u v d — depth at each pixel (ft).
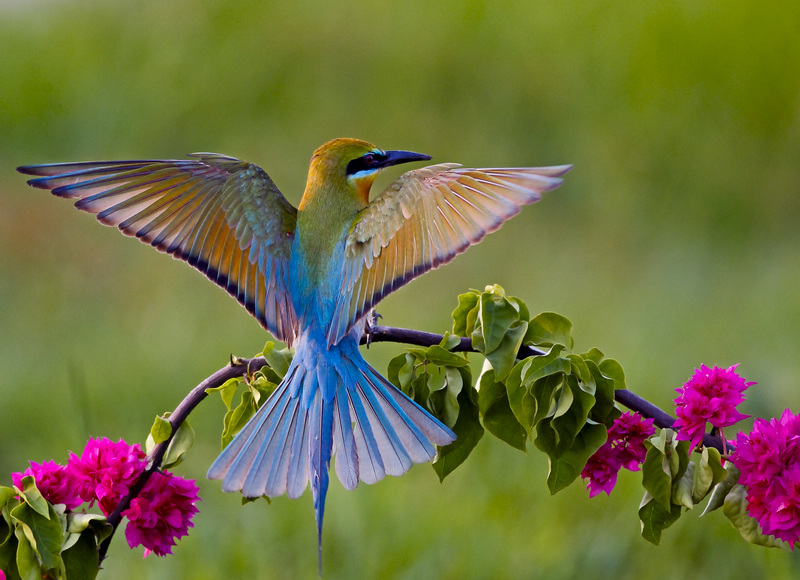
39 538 14.33
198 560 29.35
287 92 65.46
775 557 28.12
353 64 66.74
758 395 37.65
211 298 47.62
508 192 15.78
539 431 15.34
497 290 16.07
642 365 40.06
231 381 16.66
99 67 66.13
